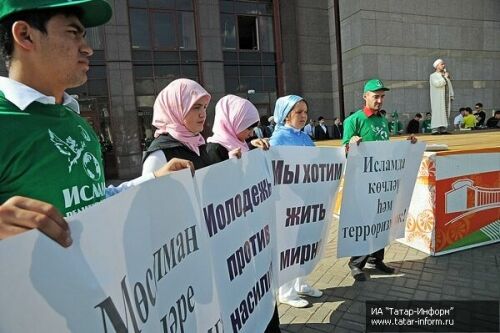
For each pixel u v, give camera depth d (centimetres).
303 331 271
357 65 1614
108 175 1502
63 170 118
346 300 313
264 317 208
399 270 370
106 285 93
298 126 310
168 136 212
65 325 82
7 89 116
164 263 122
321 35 1912
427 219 407
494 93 1822
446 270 364
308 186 263
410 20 1625
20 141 110
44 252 78
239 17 1798
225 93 1750
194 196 147
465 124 1512
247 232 196
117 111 1498
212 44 1689
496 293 312
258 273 206
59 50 120
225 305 171
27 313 75
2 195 109
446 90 1074
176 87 212
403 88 1628
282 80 1873
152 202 117
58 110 127
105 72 1485
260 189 214
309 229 269
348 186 300
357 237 313
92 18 135
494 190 436
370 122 347
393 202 335
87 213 89
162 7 1603
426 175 404
